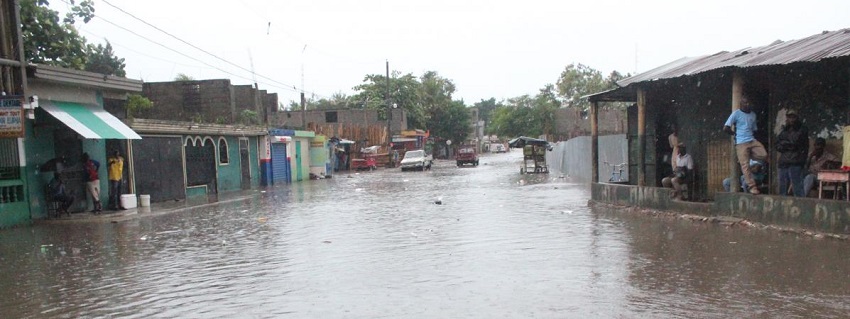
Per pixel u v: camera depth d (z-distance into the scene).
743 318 5.35
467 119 79.69
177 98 34.34
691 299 5.98
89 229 12.91
